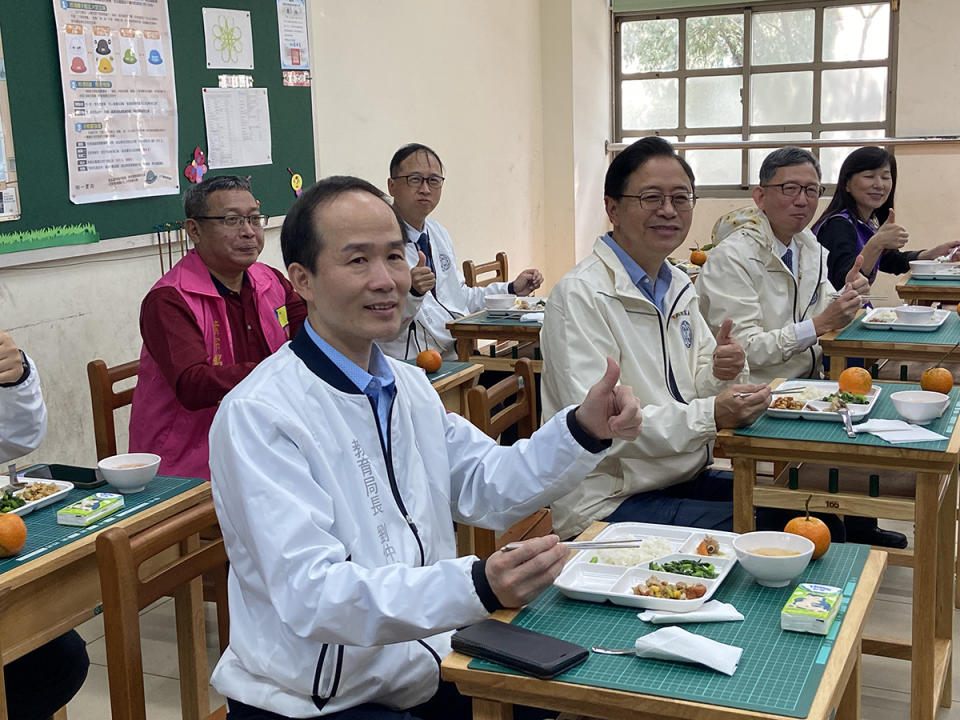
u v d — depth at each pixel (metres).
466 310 4.43
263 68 4.31
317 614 1.34
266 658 1.46
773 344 3.26
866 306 4.12
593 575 1.61
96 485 2.12
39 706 2.01
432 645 1.59
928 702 2.19
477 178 6.42
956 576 3.00
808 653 1.33
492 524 1.70
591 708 1.29
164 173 3.78
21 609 1.74
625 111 8.09
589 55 7.55
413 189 4.16
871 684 2.65
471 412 2.31
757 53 7.56
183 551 2.30
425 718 1.63
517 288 4.52
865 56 7.27
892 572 3.34
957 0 6.91
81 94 3.42
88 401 3.54
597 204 7.92
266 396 1.47
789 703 1.20
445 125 5.98
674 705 1.22
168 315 2.78
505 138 6.78
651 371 2.47
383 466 1.54
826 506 2.20
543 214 7.48
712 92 7.76
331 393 1.51
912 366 3.61
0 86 3.13
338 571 1.35
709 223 7.91
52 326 3.38
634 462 2.37
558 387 2.44
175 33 3.81
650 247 2.43
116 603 1.55
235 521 1.45
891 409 2.40
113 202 3.57
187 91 3.88
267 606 1.47
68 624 1.83
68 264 3.44
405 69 5.51
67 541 1.83
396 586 1.35
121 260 3.65
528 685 1.30
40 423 2.22
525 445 1.66
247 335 2.98
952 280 4.65
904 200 7.24
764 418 2.35
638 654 1.33
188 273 2.88
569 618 1.46
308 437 1.46
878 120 7.32
